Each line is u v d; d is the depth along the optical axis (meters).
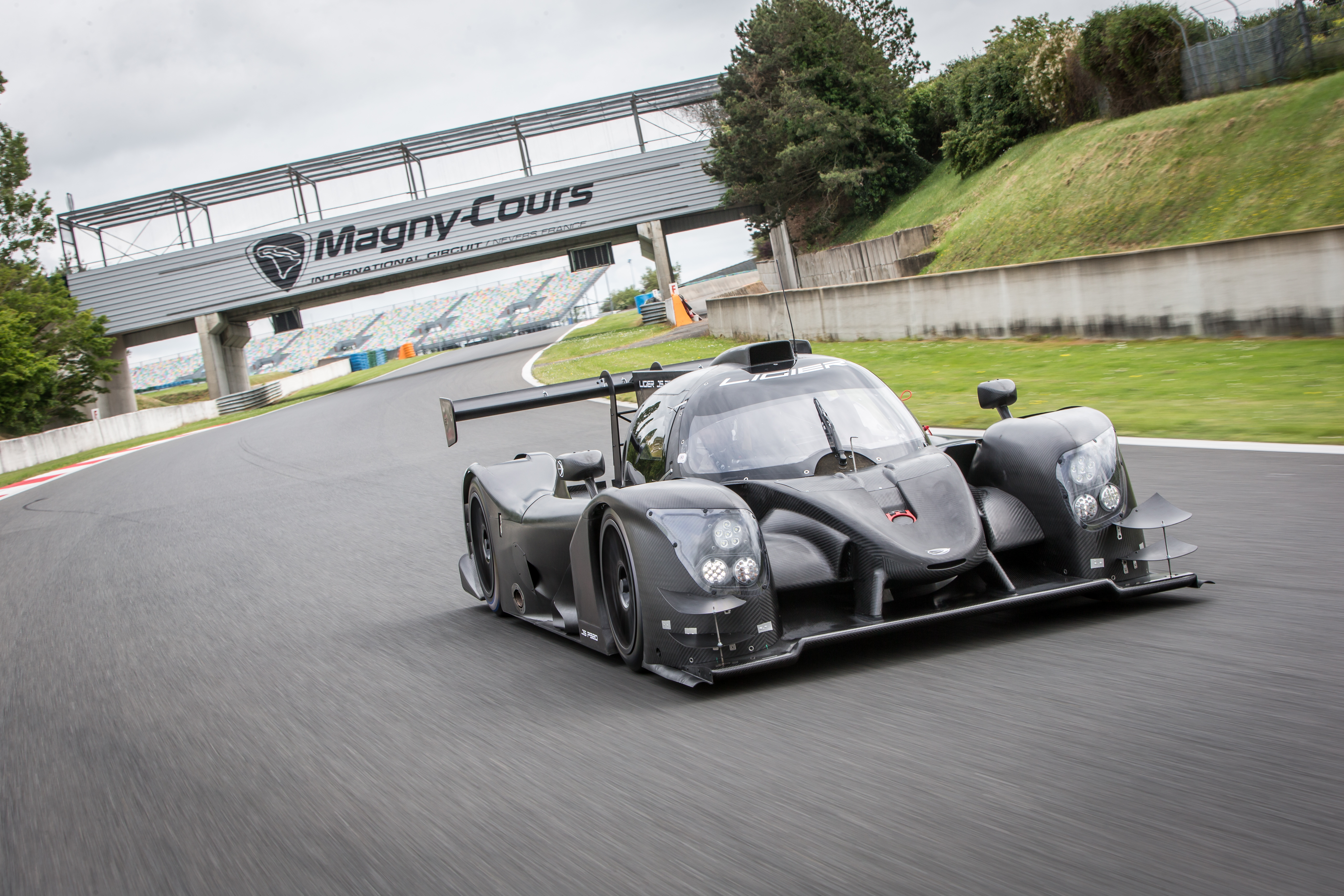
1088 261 13.61
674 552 3.50
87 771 3.67
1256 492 5.80
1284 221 15.64
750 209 44.28
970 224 25.98
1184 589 4.04
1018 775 2.44
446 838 2.59
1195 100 21.42
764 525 3.88
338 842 2.68
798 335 21.38
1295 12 19.02
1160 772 2.36
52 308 43.66
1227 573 4.20
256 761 3.50
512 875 2.32
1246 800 2.17
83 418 46.19
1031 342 14.72
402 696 4.09
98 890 2.62
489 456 12.21
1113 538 3.75
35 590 8.21
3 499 17.19
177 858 2.75
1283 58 19.20
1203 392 9.45
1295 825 2.04
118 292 47.59
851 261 31.41
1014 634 3.67
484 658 4.56
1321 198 15.36
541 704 3.69
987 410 10.20
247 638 5.62
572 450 11.27
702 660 3.44
